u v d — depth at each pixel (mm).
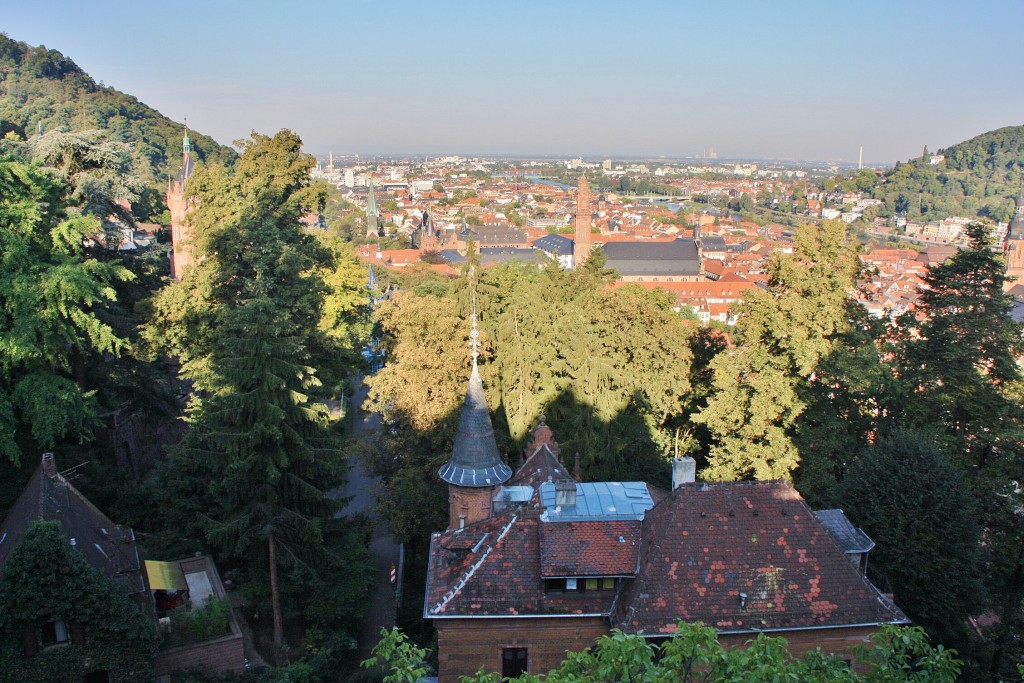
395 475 46469
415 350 49625
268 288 45750
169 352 51500
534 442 44781
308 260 55469
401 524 43875
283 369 34844
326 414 38188
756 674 16875
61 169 53625
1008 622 37344
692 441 58719
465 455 37812
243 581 38906
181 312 49531
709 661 17781
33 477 36594
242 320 33875
